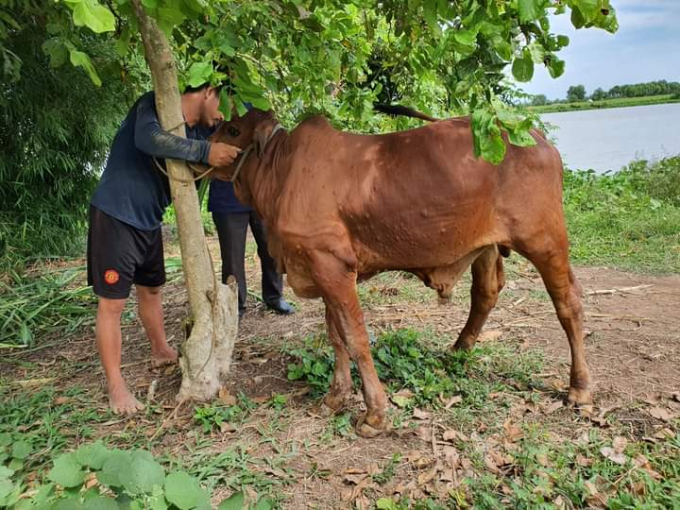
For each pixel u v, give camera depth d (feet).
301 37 10.87
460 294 17.72
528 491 8.68
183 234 11.34
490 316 15.93
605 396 11.34
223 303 11.68
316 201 10.12
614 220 25.45
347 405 11.54
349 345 10.44
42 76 22.48
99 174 26.91
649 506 8.18
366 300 17.42
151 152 10.80
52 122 22.89
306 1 10.93
